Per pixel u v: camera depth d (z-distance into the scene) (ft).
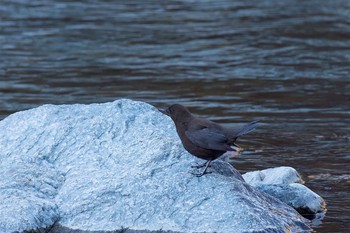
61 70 69.56
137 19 97.14
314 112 54.85
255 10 104.99
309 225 31.45
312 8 106.52
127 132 33.91
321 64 72.38
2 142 34.65
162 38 85.20
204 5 109.70
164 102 57.82
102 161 32.53
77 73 68.44
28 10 101.50
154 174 30.94
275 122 51.88
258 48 80.02
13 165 32.91
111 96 59.72
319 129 49.96
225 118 52.90
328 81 65.41
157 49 79.46
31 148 34.01
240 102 58.08
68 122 34.83
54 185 31.78
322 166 41.34
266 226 28.81
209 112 54.80
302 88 62.85
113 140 33.60
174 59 74.84
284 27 91.66
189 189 30.01
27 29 88.74
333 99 58.95
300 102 57.98
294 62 73.36
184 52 78.23
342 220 32.32
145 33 87.97
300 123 51.60
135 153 32.50
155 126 34.32
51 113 35.58
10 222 29.09
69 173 32.32
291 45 81.25
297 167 41.11
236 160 42.57
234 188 29.89
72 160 33.01
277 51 78.43
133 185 30.58
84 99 58.59
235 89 62.59
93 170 32.09
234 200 29.30
